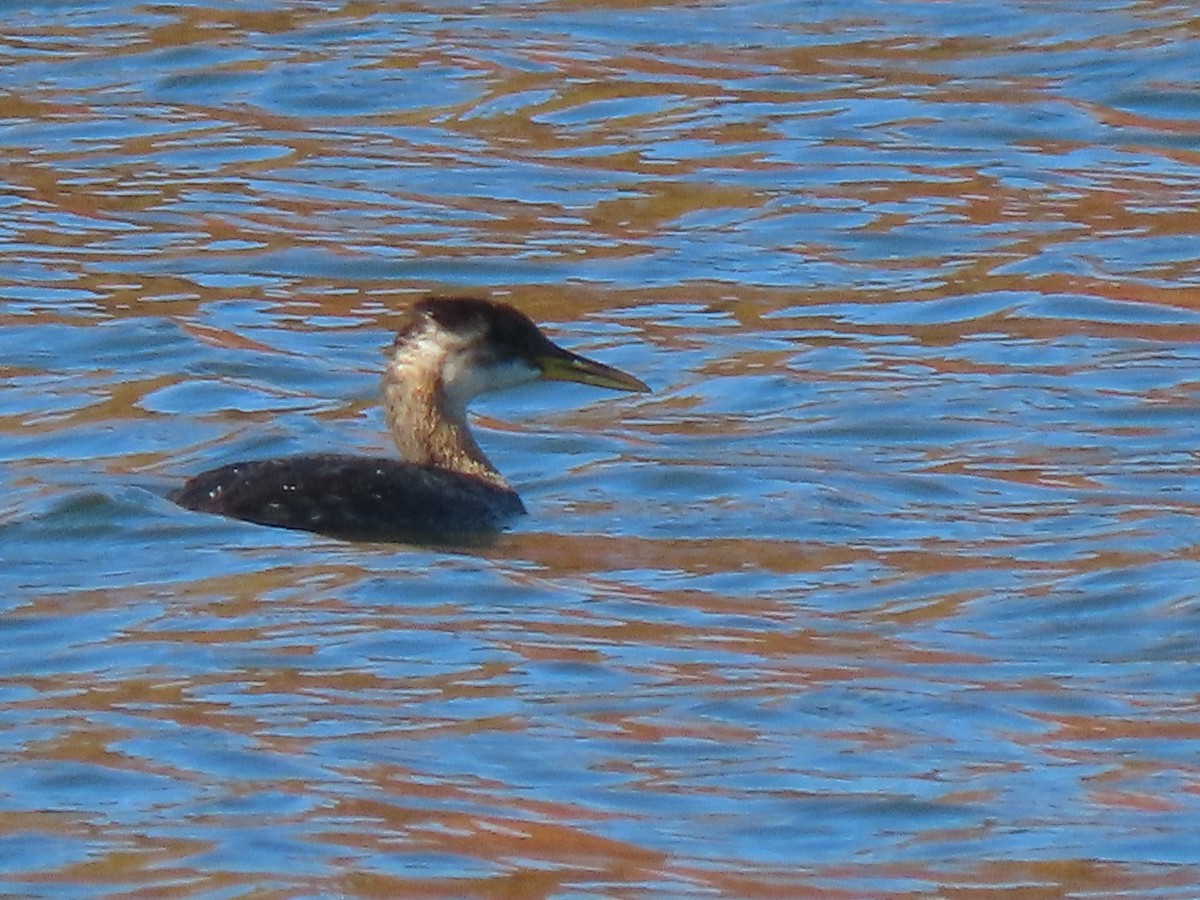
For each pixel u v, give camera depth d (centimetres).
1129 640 1431
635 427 1880
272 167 2539
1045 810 1205
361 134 2641
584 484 1734
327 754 1254
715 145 2597
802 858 1155
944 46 2898
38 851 1150
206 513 1593
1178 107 2703
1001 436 1855
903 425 1880
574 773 1238
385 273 2259
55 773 1229
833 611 1482
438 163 2556
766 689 1348
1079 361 2034
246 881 1123
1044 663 1398
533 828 1179
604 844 1163
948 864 1150
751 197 2458
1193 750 1277
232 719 1295
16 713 1302
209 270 2252
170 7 3045
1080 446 1830
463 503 1623
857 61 2847
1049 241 2330
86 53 2881
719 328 2120
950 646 1423
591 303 2186
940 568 1555
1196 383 1973
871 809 1205
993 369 2012
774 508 1678
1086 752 1275
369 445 1830
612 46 2892
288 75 2803
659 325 2130
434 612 1454
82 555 1530
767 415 1909
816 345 2075
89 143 2603
